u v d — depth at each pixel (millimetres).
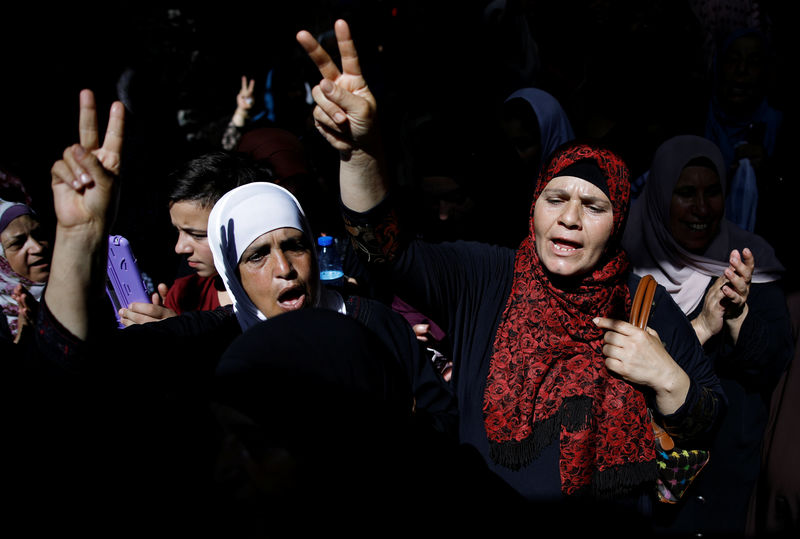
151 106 4105
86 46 5250
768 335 2201
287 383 1396
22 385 1448
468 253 2061
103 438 1379
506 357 1937
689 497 2258
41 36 5148
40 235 2543
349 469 1351
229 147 5602
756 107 4227
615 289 2002
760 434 2305
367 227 1754
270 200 1864
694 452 1926
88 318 1410
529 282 1993
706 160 2580
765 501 2307
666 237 2623
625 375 1861
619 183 1923
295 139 3127
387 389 1522
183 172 2205
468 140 3021
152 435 1348
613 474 1854
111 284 2305
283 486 1245
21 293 2219
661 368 1833
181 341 1808
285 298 1850
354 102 1520
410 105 4688
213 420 1320
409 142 3479
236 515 1232
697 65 4590
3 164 4562
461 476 1696
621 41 4582
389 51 5094
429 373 1905
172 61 5973
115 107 1393
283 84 5395
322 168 4043
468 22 4855
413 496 1451
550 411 1884
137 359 1621
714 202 2568
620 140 4117
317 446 1343
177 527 1264
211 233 1938
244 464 1246
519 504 1862
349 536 1302
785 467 2232
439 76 4816
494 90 4711
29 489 1351
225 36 6336
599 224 1896
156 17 5926
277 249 1832
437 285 1917
